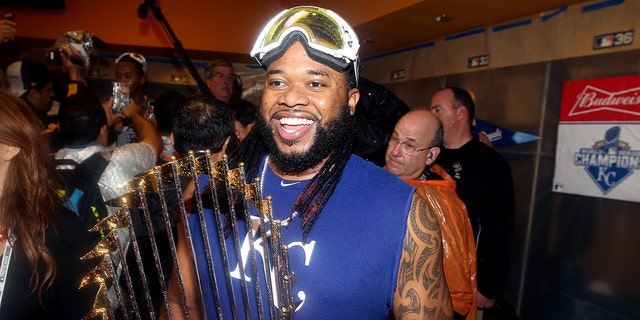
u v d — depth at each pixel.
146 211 0.58
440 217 1.24
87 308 1.00
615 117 2.04
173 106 2.02
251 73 4.80
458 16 2.63
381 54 3.89
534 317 2.45
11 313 0.91
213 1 4.29
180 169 0.57
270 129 0.75
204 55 4.54
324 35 0.70
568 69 2.28
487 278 1.89
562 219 2.30
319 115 0.72
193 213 0.84
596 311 2.12
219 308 0.62
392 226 0.74
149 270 1.22
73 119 1.53
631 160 1.97
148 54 4.59
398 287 0.75
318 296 0.73
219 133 1.40
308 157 0.74
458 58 3.03
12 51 4.47
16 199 0.91
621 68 2.03
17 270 0.92
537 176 2.46
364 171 0.80
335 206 0.76
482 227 1.90
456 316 1.24
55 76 3.12
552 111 2.37
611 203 2.07
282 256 0.62
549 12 2.39
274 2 4.43
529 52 2.51
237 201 0.78
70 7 4.07
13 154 0.90
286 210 0.79
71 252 0.98
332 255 0.73
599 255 2.12
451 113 2.12
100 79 4.56
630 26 1.99
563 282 2.29
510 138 2.62
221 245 0.60
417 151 1.50
